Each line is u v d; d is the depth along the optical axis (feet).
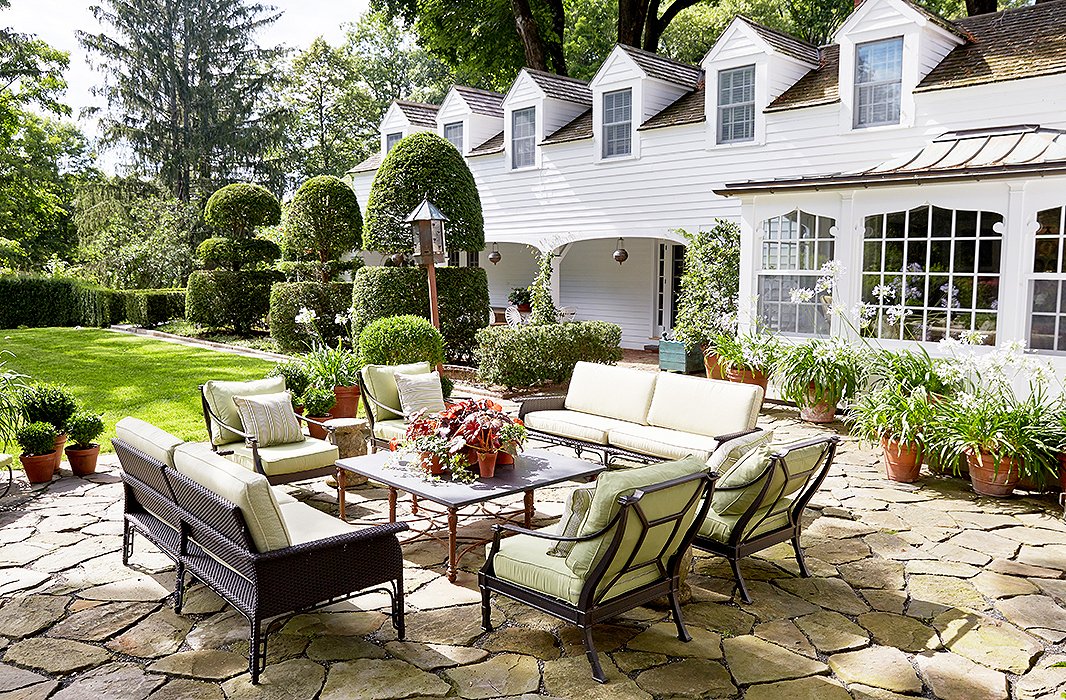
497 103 63.62
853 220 31.78
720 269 43.37
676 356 43.96
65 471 24.71
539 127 54.75
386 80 131.54
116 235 87.45
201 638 13.79
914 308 30.50
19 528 19.43
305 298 53.88
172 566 17.12
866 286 31.96
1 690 12.03
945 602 15.26
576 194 53.21
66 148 134.92
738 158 44.68
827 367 30.91
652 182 48.88
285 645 13.53
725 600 15.43
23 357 51.65
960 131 35.24
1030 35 37.60
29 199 99.76
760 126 43.50
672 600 13.85
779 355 33.12
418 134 47.32
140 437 16.11
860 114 40.11
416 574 16.72
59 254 113.19
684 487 12.79
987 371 23.40
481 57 73.36
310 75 123.85
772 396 36.83
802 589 15.93
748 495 15.01
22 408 24.13
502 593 13.78
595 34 87.35
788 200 33.78
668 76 49.93
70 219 115.24
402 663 12.91
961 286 29.22
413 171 46.55
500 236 59.00
